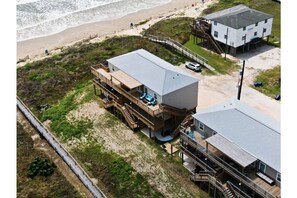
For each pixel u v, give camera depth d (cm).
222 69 6519
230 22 6775
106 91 5516
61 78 6356
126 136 5000
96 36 8100
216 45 7088
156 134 4962
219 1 9781
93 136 5025
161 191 4134
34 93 5988
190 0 10325
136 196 4072
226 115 4122
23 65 6856
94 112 5519
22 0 9512
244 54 7000
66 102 5756
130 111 5109
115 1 10031
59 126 5228
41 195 4047
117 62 5453
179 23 8325
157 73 4988
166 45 7312
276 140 3725
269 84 6028
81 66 6688
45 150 4747
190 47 7344
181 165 4466
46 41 7994
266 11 8950
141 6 9869
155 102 4831
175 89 4775
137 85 4891
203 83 6119
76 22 8856
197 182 4200
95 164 4531
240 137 3872
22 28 8444
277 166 3500
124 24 8788
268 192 3400
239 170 3772
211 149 4012
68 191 4097
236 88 5962
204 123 4147
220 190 3775
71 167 4384
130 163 4534
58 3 9606
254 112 4256
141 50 5778
